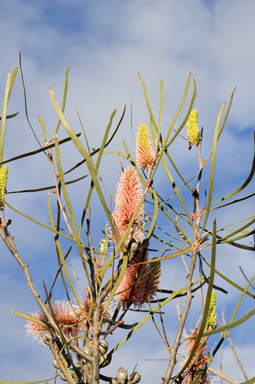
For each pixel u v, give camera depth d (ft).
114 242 3.77
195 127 4.05
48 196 3.77
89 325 3.74
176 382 3.65
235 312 3.77
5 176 3.76
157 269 3.82
